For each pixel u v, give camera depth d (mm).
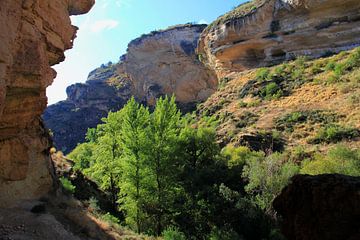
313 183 6383
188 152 29781
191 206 23859
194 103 77625
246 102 47375
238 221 22141
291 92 44625
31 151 14250
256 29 57562
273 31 55906
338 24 48844
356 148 26906
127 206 21656
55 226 11805
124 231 15781
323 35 50156
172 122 23844
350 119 32500
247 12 59812
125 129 23031
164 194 22172
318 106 38031
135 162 21891
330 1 48094
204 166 29422
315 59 50188
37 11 11664
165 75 86062
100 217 16469
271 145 32344
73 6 15391
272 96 45625
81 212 14703
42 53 12078
